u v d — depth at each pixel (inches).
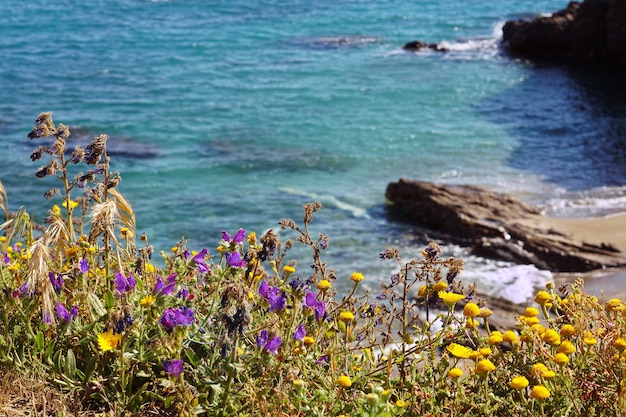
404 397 158.7
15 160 1031.0
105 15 2331.4
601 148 1105.4
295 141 1170.0
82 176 187.8
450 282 180.4
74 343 165.8
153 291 160.1
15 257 210.1
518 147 1115.3
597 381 157.8
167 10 2397.9
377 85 1528.1
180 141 1177.4
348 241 751.7
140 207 884.6
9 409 149.5
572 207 841.5
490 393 151.9
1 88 1515.7
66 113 1343.5
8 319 167.6
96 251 186.1
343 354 171.0
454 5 2472.9
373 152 1106.7
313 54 1828.2
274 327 145.9
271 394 151.3
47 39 2009.1
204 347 159.5
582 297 186.5
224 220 853.8
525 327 166.2
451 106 1365.7
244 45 1934.1
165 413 154.9
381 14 2325.3
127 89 1525.6
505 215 765.3
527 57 1742.1
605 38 1669.5
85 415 152.2
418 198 816.9
